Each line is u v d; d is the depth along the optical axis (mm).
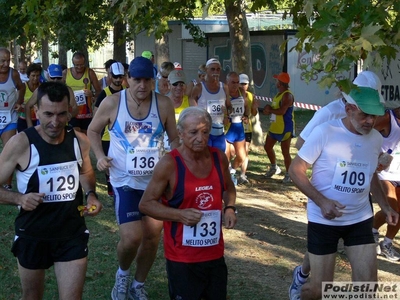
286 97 10023
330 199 4129
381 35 3930
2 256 6473
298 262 6379
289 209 8617
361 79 4230
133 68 4914
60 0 7227
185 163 3834
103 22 14547
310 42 4121
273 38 21734
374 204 8750
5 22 16719
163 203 3934
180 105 8203
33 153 3852
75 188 3957
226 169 4035
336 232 4234
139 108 5113
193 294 3867
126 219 4945
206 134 3781
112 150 5148
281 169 11422
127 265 5074
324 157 4199
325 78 3488
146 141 5113
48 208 3883
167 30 7609
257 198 9258
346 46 3439
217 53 24156
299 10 6090
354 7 3539
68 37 14281
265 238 7203
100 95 8688
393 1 3980
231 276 5957
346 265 6285
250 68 12695
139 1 5578
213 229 3875
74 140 3992
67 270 3912
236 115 9719
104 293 5480
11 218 7996
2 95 8867
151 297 5402
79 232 3984
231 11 12398
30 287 4008
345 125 4203
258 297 5449
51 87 3758
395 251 6535
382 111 3961
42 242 3900
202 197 3832
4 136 9055
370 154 4211
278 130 10156
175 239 3867
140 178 5090
